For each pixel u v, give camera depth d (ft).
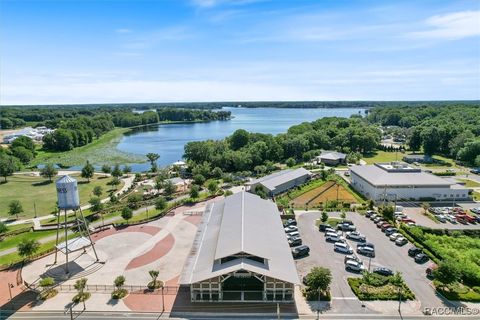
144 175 561.43
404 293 209.77
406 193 394.32
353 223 328.90
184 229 320.91
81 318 195.11
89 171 524.11
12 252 283.18
